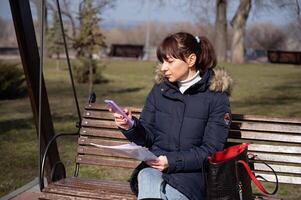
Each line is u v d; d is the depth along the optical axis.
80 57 15.42
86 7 12.99
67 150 6.26
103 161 3.73
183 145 2.92
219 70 2.96
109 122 3.76
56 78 17.33
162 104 3.00
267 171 3.42
